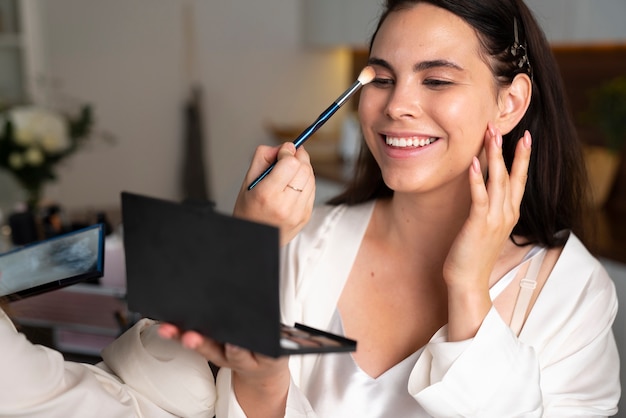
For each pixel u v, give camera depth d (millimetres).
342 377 1053
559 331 1008
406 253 1107
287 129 4047
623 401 1984
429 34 958
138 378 879
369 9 3307
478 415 892
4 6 3602
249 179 918
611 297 1059
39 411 713
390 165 1010
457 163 992
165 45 3975
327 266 1147
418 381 951
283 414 892
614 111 2615
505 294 1047
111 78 3924
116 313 1543
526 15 1080
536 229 1100
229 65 4078
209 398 893
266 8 4078
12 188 3430
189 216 660
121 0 3873
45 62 3789
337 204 1280
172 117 4047
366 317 1108
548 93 1122
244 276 626
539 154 1127
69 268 784
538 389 909
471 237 909
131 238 720
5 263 806
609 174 2672
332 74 4227
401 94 968
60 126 2590
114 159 4004
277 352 621
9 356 703
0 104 2617
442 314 1069
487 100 998
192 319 682
